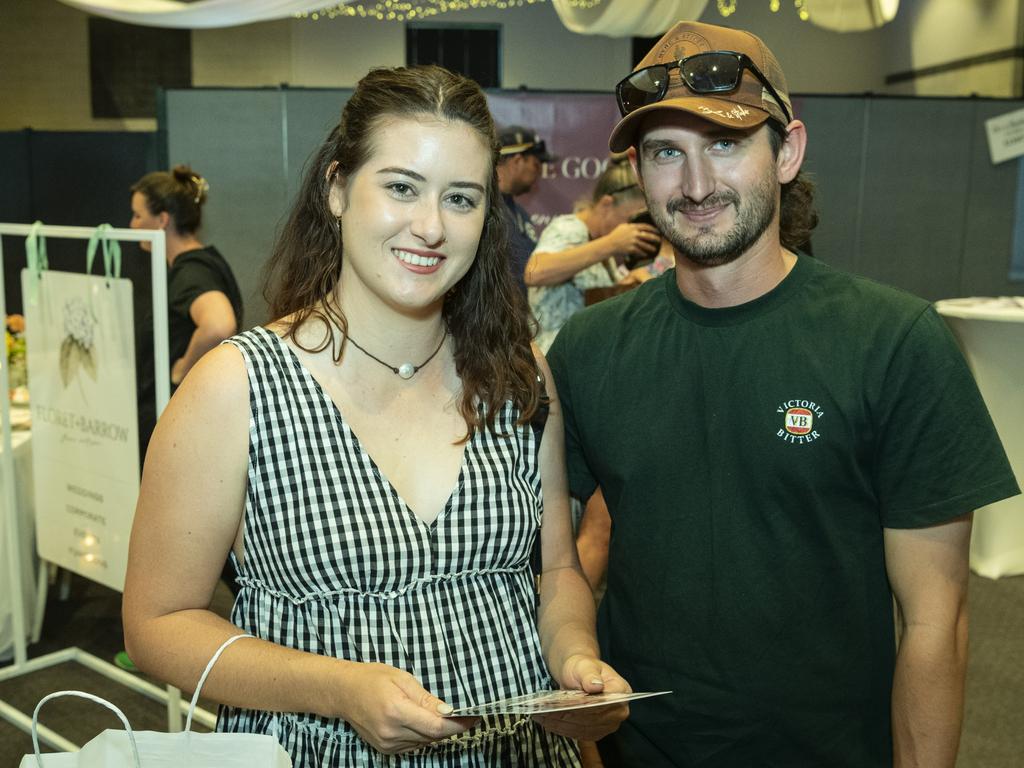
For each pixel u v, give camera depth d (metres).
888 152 6.71
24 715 3.11
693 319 1.46
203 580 1.30
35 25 9.98
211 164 6.22
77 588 4.21
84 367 2.59
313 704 1.19
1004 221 6.88
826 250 6.77
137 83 10.12
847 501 1.40
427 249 1.26
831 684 1.42
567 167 5.93
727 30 1.41
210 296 3.40
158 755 1.06
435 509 1.35
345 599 1.29
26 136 7.41
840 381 1.36
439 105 1.25
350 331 1.35
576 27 5.62
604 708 1.27
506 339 1.46
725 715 1.43
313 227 1.39
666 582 1.47
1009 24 8.55
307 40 10.09
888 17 5.71
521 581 1.44
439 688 1.30
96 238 2.49
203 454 1.26
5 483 3.09
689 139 1.36
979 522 4.48
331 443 1.30
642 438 1.48
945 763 1.35
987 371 4.16
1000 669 3.50
